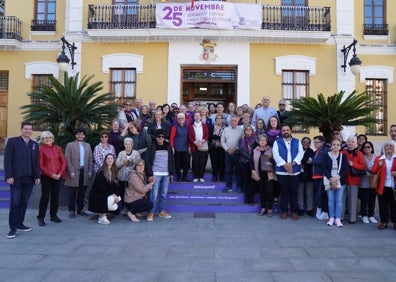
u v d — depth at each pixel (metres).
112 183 7.08
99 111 9.00
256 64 13.45
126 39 13.36
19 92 14.28
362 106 8.28
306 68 13.41
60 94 8.72
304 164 7.58
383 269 4.53
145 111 8.94
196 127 8.88
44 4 14.36
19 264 4.66
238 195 8.39
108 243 5.63
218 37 13.17
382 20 14.05
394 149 6.61
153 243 5.63
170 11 12.95
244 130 8.16
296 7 13.20
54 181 7.04
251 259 4.90
